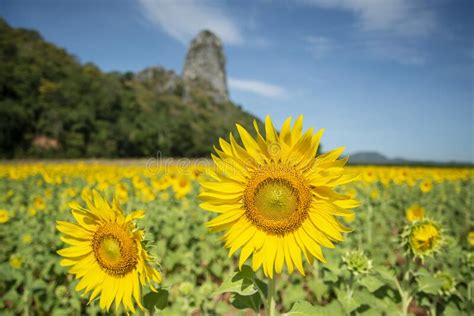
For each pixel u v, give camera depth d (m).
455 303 4.29
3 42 93.50
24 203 14.12
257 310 2.98
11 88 76.00
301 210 2.62
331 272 3.85
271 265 2.62
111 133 79.06
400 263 7.90
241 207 2.74
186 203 9.66
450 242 5.45
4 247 8.32
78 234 2.96
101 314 5.64
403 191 16.50
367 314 3.66
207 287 5.05
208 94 173.00
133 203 10.57
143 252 2.66
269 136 2.66
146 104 108.56
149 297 2.83
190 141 79.25
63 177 19.36
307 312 2.72
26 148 71.06
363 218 8.77
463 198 15.65
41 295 5.95
